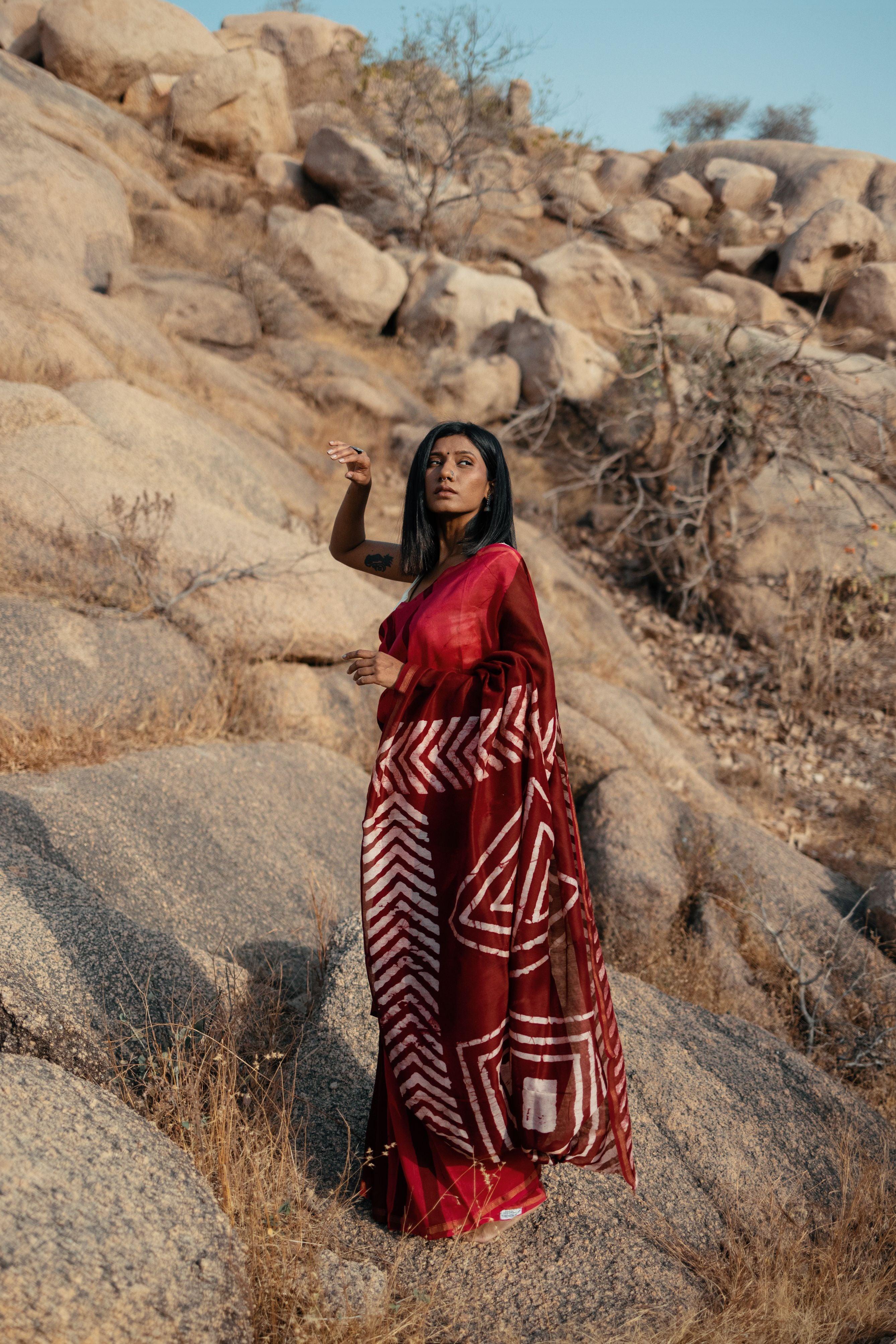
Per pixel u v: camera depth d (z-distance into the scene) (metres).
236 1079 2.59
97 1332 1.52
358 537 2.50
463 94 16.39
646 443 11.54
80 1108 1.95
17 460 6.08
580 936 2.02
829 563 10.18
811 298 17.16
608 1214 2.49
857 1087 4.31
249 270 12.69
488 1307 2.12
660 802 6.09
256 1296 1.90
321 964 3.45
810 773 8.09
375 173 16.31
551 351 12.78
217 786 4.64
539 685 2.04
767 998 4.81
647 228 19.19
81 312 9.07
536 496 11.66
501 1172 2.22
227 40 20.16
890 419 11.62
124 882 3.58
